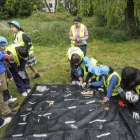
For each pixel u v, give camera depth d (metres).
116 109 2.83
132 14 9.60
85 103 3.03
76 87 3.66
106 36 9.28
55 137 2.25
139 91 2.54
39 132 2.37
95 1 8.51
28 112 2.84
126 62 5.41
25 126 2.50
